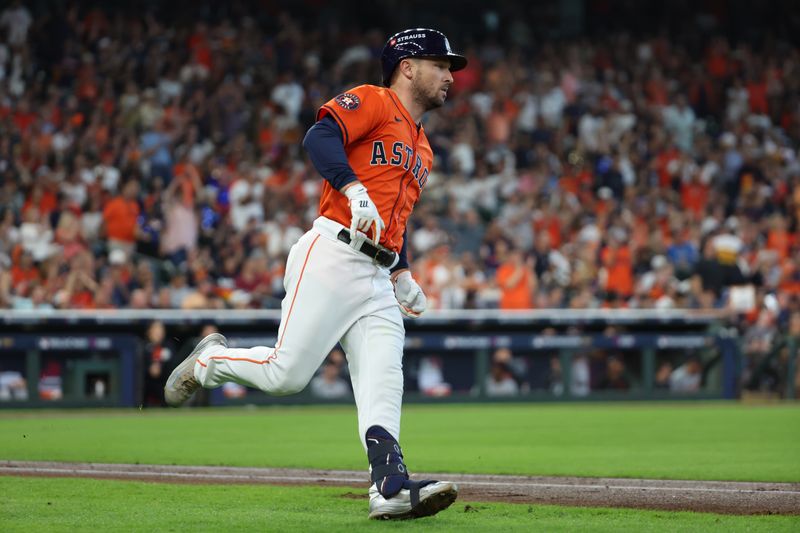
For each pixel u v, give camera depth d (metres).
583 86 87.94
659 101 89.75
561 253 68.88
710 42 98.56
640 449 32.41
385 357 17.41
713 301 65.12
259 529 16.27
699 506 20.06
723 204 80.31
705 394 60.16
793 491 22.30
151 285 56.12
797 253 76.44
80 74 73.62
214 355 18.34
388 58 17.97
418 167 18.09
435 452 31.36
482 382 57.25
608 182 79.62
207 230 65.25
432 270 61.84
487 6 101.12
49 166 66.50
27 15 74.31
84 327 52.19
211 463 27.64
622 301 65.75
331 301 17.31
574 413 50.16
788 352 62.03
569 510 19.14
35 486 22.16
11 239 59.41
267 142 74.81
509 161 78.62
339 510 18.88
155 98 70.50
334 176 16.77
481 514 18.52
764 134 88.56
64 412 49.75
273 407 54.16
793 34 103.44
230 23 85.75
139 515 17.97
